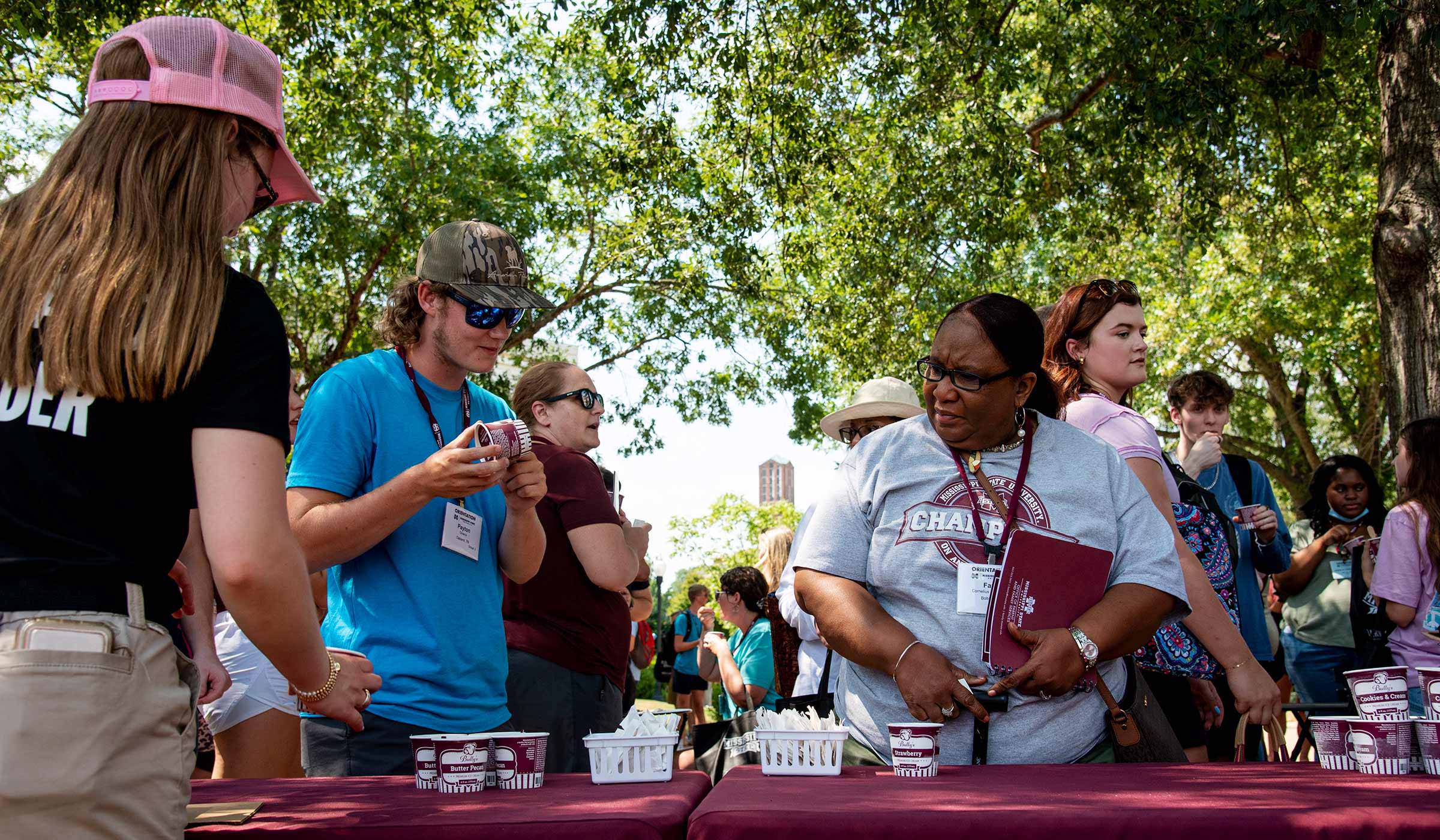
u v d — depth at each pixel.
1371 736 1.88
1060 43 12.53
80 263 1.29
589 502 3.40
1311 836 1.32
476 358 2.70
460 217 15.25
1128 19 10.61
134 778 1.21
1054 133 13.74
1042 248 17.80
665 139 12.09
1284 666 5.96
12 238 1.33
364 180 15.15
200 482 1.31
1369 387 20.77
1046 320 3.27
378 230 15.15
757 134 12.73
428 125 15.59
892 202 13.34
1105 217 14.59
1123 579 2.26
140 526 1.29
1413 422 3.96
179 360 1.28
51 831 1.15
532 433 3.78
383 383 2.64
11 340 1.27
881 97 12.62
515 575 2.79
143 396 1.28
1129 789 1.63
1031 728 2.16
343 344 16.33
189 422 1.33
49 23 9.33
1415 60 6.80
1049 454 2.33
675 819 1.41
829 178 13.37
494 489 2.77
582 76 17.11
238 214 1.53
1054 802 1.47
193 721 1.36
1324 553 5.75
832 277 15.84
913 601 2.24
